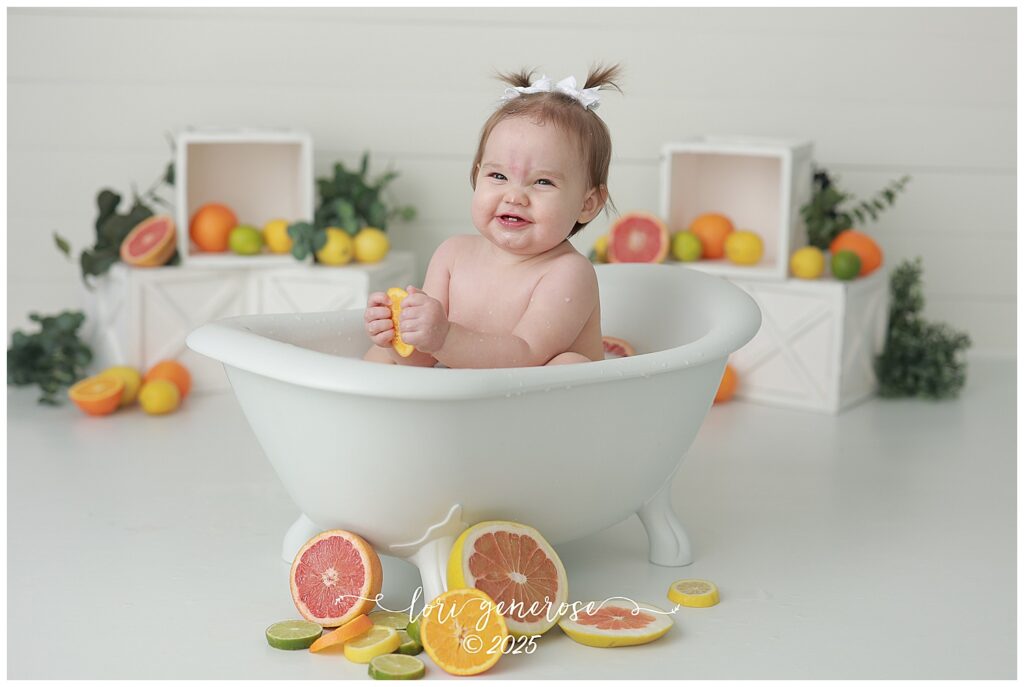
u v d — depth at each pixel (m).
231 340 1.73
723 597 1.93
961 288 3.56
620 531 2.22
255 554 2.07
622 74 3.46
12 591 1.90
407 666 1.64
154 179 3.47
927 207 3.52
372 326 1.79
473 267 1.98
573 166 1.87
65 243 3.18
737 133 3.50
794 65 3.46
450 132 3.51
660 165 3.35
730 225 3.20
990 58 3.46
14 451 2.58
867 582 2.00
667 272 2.22
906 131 3.48
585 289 1.89
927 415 3.00
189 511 2.26
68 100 3.42
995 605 1.91
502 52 3.47
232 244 3.10
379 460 1.65
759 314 2.04
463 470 1.67
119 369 2.93
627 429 1.79
